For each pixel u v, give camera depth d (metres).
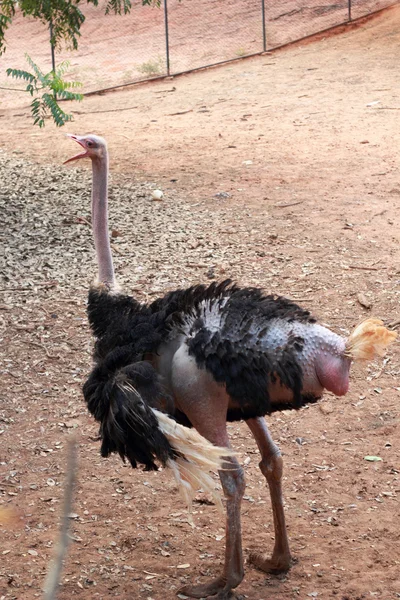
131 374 5.54
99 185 6.27
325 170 14.57
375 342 5.47
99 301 6.12
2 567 6.04
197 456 5.37
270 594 5.81
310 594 5.81
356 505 6.55
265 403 5.50
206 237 11.16
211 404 5.60
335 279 9.63
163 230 11.49
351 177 14.06
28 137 18.83
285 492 6.70
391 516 6.43
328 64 25.41
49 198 13.20
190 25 32.94
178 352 5.64
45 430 7.38
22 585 5.90
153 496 6.69
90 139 6.27
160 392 5.55
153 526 6.40
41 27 35.16
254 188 13.61
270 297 5.79
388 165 14.72
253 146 16.66
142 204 12.80
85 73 28.77
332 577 5.93
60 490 6.74
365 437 7.25
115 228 11.59
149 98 23.39
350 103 20.27
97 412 5.71
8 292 9.41
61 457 7.08
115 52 31.27
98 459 7.07
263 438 5.86
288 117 19.30
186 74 26.84
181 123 19.53
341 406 7.62
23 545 6.23
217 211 12.38
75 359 8.26
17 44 33.72
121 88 25.83
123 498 6.66
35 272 9.93
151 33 32.84
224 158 15.77
